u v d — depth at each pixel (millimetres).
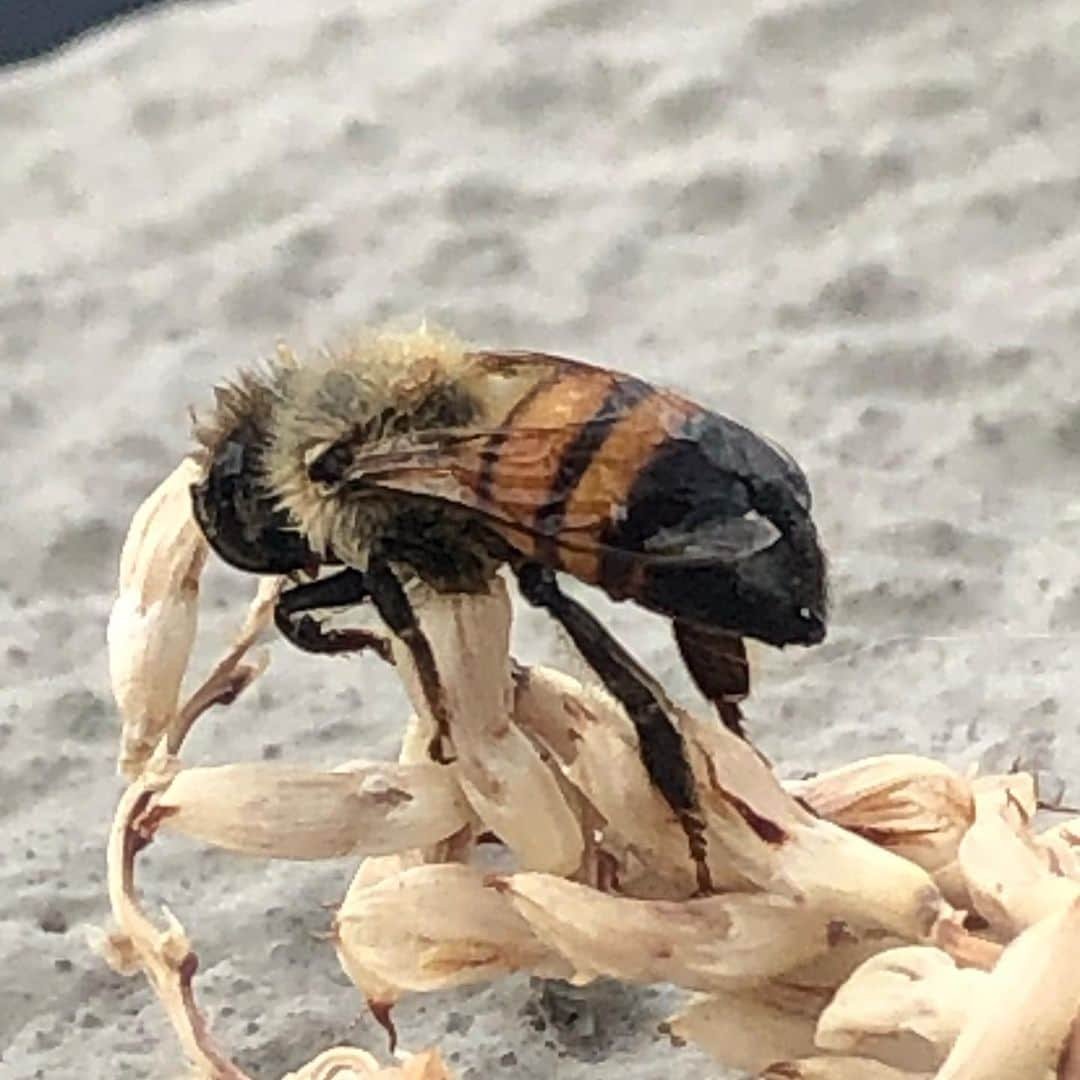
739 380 65
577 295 72
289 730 48
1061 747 45
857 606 52
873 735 46
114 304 73
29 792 46
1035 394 62
